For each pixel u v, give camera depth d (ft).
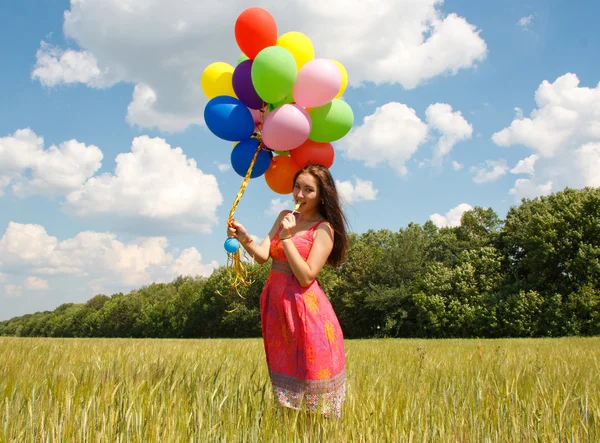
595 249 115.65
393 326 162.71
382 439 8.03
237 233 10.60
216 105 11.55
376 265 173.68
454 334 141.08
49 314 422.82
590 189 128.98
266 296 10.35
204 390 10.77
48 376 11.82
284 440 7.83
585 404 10.75
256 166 11.70
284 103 11.90
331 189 10.65
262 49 11.69
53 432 7.36
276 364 9.87
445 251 182.09
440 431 8.77
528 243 129.70
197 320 211.00
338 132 11.62
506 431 9.08
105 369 13.75
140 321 266.57
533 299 120.57
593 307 111.86
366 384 12.98
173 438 7.56
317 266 9.87
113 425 7.84
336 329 10.05
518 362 20.36
